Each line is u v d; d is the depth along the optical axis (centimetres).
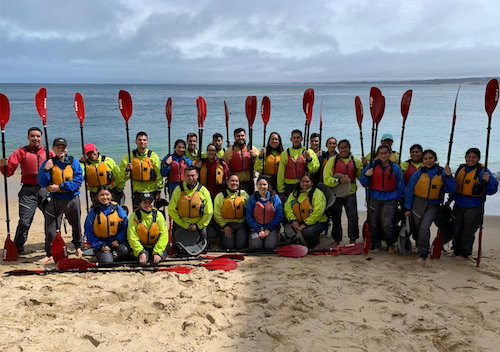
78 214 520
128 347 309
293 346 311
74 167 502
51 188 482
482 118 2839
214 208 554
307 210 537
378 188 514
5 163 496
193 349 308
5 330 330
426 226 490
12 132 2103
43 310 365
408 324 342
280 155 607
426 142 1823
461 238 504
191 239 540
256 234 542
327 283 429
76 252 532
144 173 582
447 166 484
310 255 525
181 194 521
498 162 1395
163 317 354
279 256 523
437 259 504
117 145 1797
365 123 2583
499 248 564
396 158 599
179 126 2441
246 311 366
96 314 360
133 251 480
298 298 390
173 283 429
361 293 404
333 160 556
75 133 2116
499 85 458
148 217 478
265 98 613
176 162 606
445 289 413
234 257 506
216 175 582
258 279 440
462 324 343
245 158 612
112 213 484
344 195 549
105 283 428
